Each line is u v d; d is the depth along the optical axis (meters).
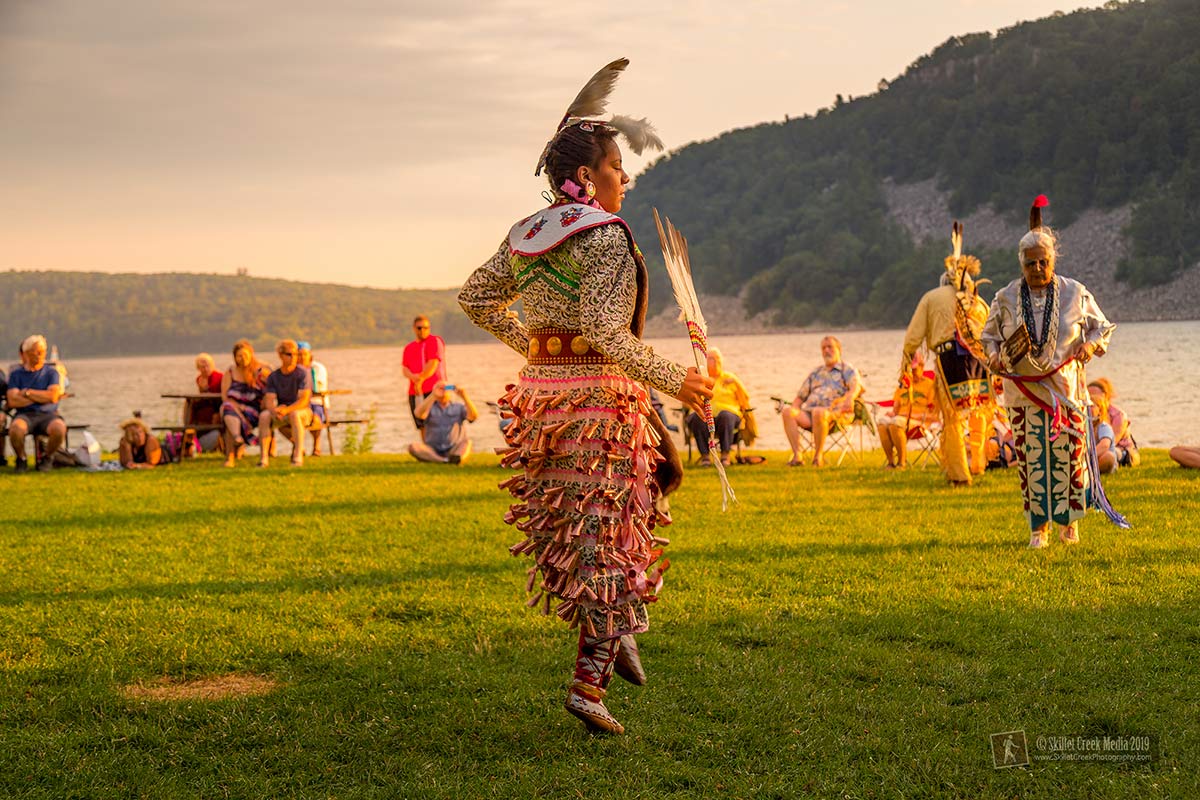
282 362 13.73
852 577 6.11
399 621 5.43
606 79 3.79
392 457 14.98
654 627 5.13
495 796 3.35
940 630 4.97
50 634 5.18
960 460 10.01
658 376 3.48
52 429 13.41
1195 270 185.62
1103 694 4.05
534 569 3.73
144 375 98.31
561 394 3.63
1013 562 6.41
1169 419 21.80
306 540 7.80
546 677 4.43
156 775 3.55
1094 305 6.90
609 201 3.77
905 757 3.56
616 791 3.36
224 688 4.45
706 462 12.95
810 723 3.86
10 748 3.75
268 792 3.42
